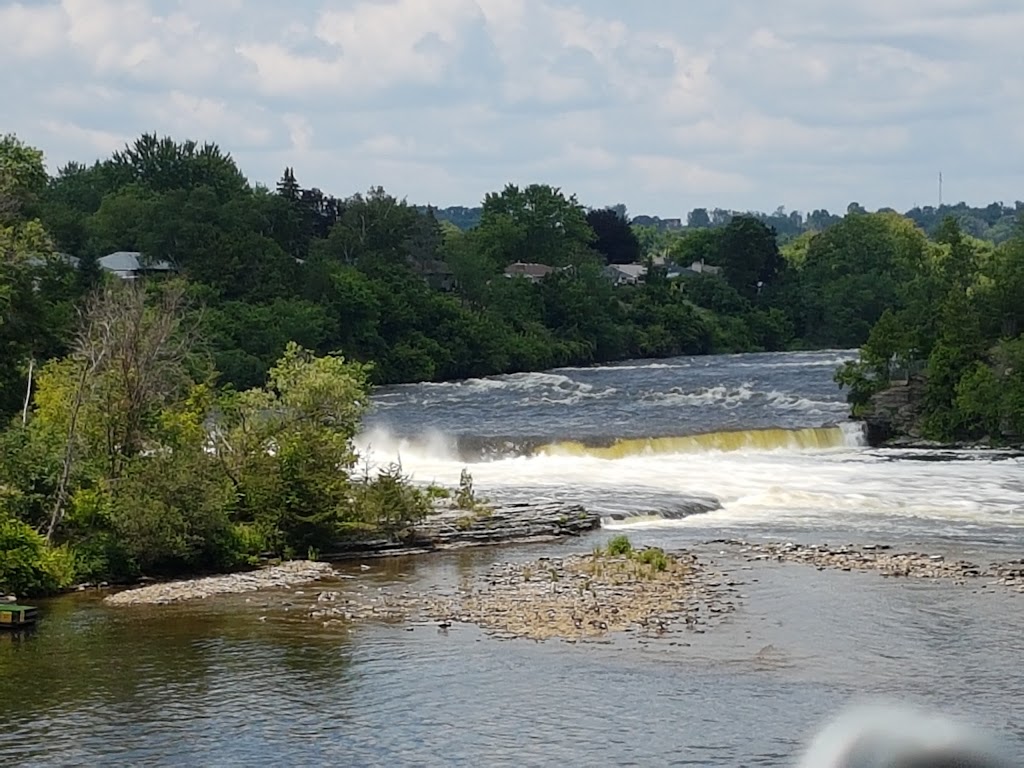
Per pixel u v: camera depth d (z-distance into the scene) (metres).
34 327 71.12
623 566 49.59
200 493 49.41
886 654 37.38
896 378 97.69
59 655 37.50
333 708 32.69
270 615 42.44
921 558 51.03
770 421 95.00
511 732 30.92
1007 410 88.94
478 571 49.59
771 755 29.25
